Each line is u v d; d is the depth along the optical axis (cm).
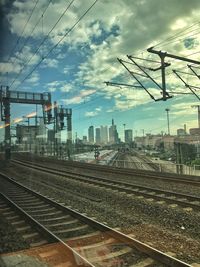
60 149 5838
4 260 783
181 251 787
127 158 6400
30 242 910
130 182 2222
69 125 5725
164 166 3350
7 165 4319
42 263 757
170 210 1248
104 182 2134
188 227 1016
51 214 1230
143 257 754
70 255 785
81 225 1060
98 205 1405
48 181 2430
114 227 1029
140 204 1383
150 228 1010
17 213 1278
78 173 2847
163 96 1956
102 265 727
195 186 1906
